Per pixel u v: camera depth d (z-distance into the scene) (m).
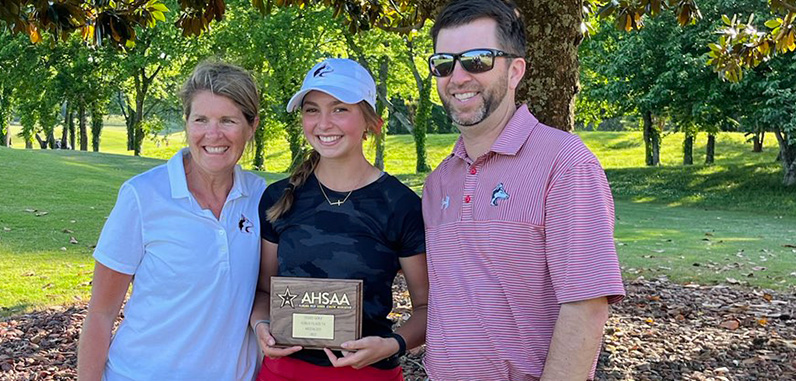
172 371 2.20
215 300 2.23
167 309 2.20
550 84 3.40
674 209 18.34
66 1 3.50
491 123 2.05
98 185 15.98
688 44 18.05
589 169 1.90
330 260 2.25
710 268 8.62
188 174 2.31
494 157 2.02
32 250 8.75
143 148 43.75
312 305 2.13
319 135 2.26
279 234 2.35
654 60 18.64
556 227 1.90
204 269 2.21
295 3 4.75
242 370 2.30
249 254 2.31
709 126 20.78
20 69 26.42
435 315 2.12
